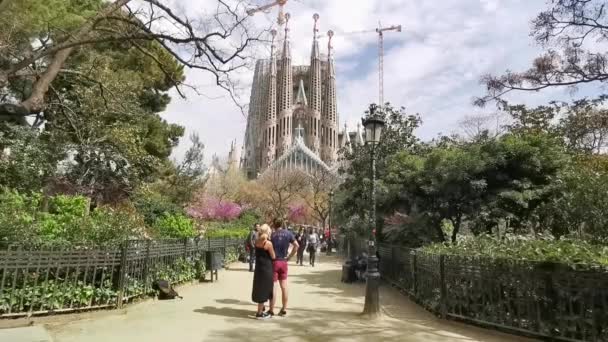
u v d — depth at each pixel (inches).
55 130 596.7
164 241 401.4
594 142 643.5
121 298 311.1
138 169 741.9
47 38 412.5
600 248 268.5
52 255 267.3
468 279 293.0
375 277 320.5
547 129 669.9
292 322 291.9
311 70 5167.3
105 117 679.1
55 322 261.3
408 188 532.7
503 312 267.3
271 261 310.2
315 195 2018.9
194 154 1048.2
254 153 4916.3
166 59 629.9
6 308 245.3
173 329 259.9
